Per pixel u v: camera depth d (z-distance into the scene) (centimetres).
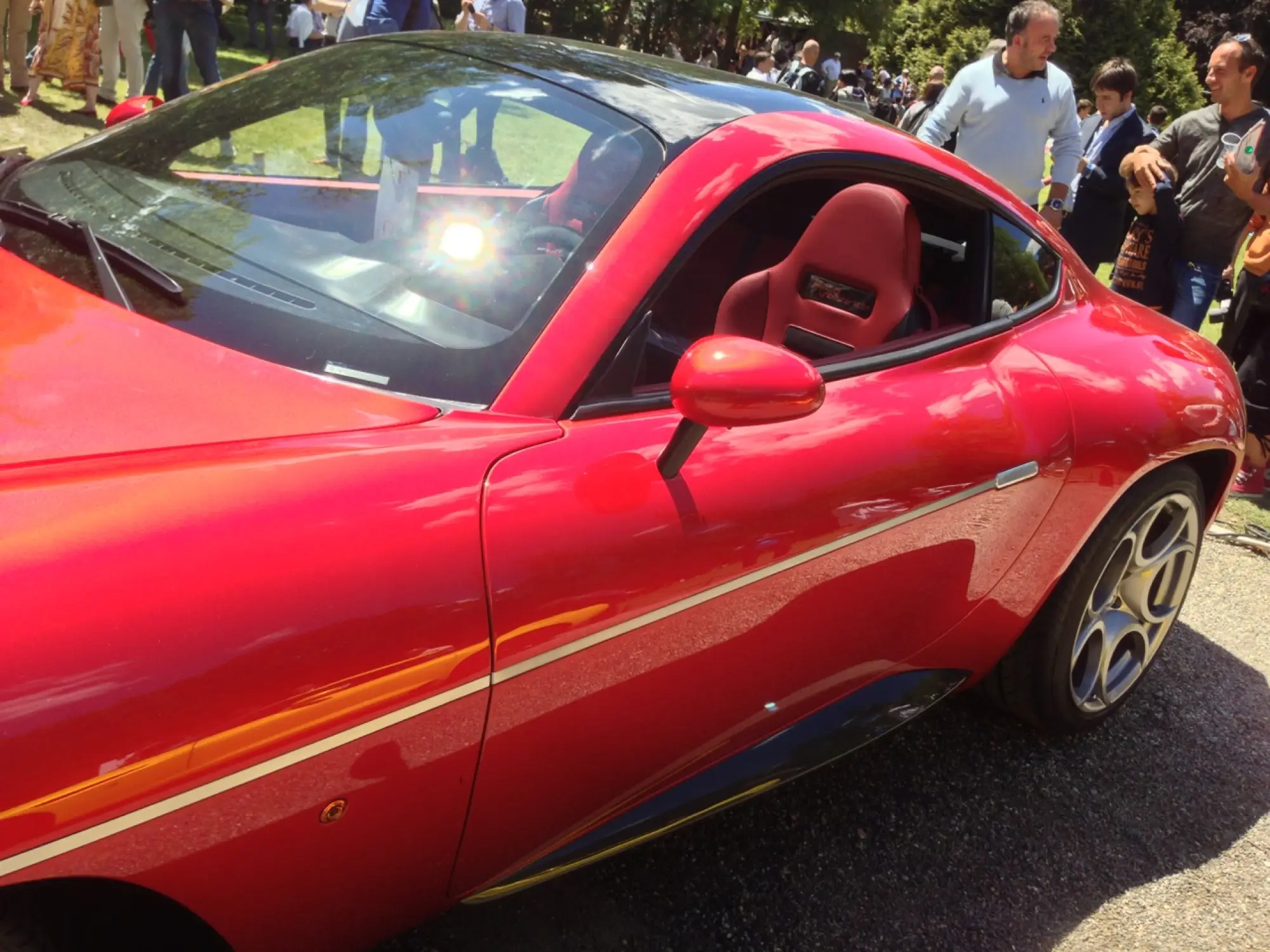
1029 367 222
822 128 204
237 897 120
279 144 198
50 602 104
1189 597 358
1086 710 264
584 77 198
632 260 164
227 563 115
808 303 225
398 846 135
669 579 150
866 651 202
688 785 182
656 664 155
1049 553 229
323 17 1495
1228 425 258
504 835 151
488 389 152
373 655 120
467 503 134
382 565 124
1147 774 264
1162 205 487
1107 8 3897
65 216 181
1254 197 446
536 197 176
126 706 103
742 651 170
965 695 279
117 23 734
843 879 212
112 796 103
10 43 675
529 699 139
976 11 4134
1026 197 483
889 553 188
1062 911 216
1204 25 4269
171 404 136
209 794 110
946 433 195
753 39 3888
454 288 165
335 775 121
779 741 196
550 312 160
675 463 153
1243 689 310
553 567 137
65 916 110
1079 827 241
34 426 126
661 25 2997
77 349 143
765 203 233
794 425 174
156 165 197
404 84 203
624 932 189
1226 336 463
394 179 186
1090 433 223
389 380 151
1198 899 227
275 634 114
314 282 165
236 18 1842
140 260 166
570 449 148
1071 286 256
